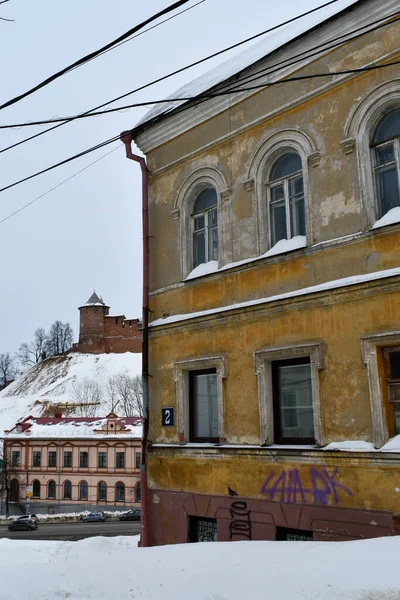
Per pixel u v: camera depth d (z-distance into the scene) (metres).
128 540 15.48
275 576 5.53
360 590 4.93
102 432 56.97
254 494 9.44
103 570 6.56
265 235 10.17
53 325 139.75
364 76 8.98
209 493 10.17
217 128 11.27
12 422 95.94
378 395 8.09
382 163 8.80
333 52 9.42
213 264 11.12
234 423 10.00
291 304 9.34
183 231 11.71
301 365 9.38
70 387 106.94
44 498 56.41
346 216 8.91
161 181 12.40
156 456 11.32
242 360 10.01
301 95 9.82
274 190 10.35
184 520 10.55
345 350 8.57
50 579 6.51
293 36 9.84
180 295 11.44
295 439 9.27
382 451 7.84
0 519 49.06
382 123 8.90
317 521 8.49
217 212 11.16
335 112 9.30
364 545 6.08
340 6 9.42
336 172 9.15
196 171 11.61
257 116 10.52
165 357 11.53
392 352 8.23
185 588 5.65
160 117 12.08
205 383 10.98
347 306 8.64
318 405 8.77
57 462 56.84
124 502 54.19
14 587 6.41
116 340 118.31
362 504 8.01
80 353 118.75
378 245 8.43
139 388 94.69
